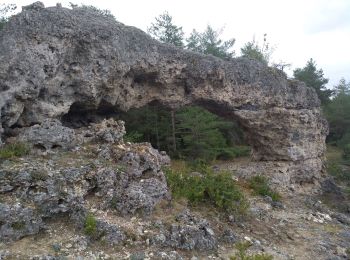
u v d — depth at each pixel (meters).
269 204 17.81
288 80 23.27
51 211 10.41
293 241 13.67
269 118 22.30
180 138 28.05
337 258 12.56
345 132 42.94
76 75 15.27
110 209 11.24
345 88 50.09
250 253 11.67
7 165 10.99
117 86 16.91
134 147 13.71
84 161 12.11
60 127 13.20
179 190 13.90
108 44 15.69
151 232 10.83
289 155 22.69
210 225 12.73
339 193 23.89
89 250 9.66
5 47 13.27
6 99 13.02
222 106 21.31
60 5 15.68
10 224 9.60
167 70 18.72
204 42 37.53
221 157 30.36
